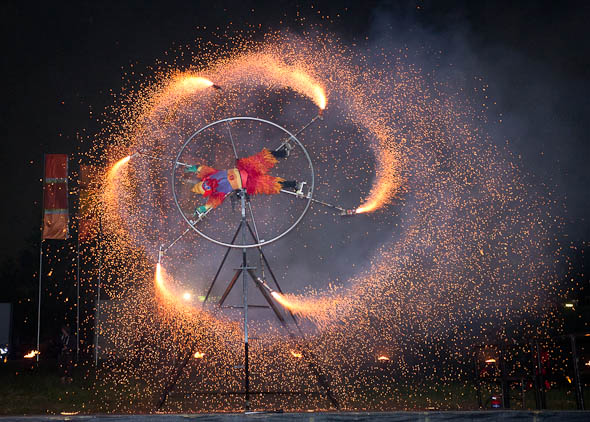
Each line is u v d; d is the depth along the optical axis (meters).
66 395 9.89
